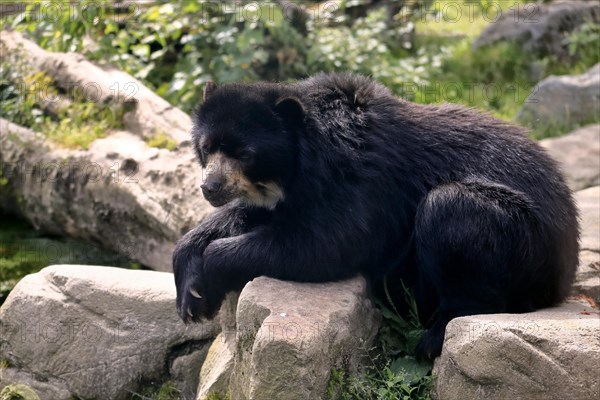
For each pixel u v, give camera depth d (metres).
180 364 9.84
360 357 8.79
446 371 7.95
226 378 8.97
